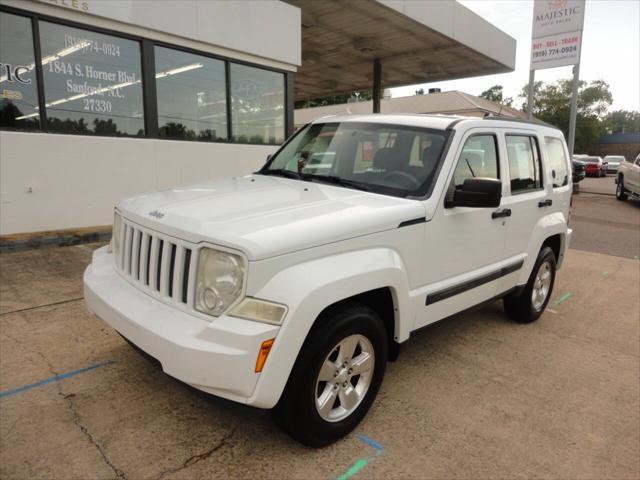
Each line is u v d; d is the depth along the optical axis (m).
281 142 10.64
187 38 8.48
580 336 4.86
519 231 4.37
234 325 2.31
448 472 2.69
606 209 16.02
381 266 2.83
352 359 2.89
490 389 3.66
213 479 2.51
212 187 3.55
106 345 3.92
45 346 3.86
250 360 2.29
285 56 10.17
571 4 10.77
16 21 6.61
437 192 3.32
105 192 7.78
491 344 4.53
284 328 2.35
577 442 3.05
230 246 2.37
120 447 2.72
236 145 9.62
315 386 2.61
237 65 9.53
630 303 6.04
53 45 7.00
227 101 9.41
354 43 14.79
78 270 5.80
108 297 2.87
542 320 5.28
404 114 4.14
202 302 2.46
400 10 12.01
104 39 7.54
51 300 4.81
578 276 7.29
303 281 2.44
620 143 62.91
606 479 2.72
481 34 15.75
